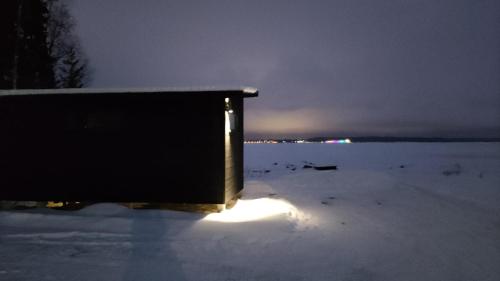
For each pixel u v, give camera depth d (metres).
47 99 9.01
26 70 20.27
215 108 8.95
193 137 9.02
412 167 26.75
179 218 8.37
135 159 9.14
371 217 9.66
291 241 6.92
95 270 5.29
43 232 7.12
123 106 9.18
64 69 24.59
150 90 8.68
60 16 22.20
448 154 48.22
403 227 8.66
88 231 7.21
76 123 9.26
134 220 8.00
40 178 9.33
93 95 8.91
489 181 18.22
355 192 14.09
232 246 6.48
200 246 6.43
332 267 5.75
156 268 5.42
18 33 18.36
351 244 7.03
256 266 5.62
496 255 6.69
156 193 9.06
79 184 9.23
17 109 9.39
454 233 8.23
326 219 9.20
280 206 9.60
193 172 9.00
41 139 9.34
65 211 8.97
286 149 65.62
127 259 5.75
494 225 9.10
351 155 44.94
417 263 6.16
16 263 5.50
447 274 5.71
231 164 10.04
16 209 9.28
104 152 9.21
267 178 18.56
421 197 13.12
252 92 9.06
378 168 25.75
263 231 7.39
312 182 16.88
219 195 8.92
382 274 5.60
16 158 9.41
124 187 9.14
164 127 9.10
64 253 5.97
